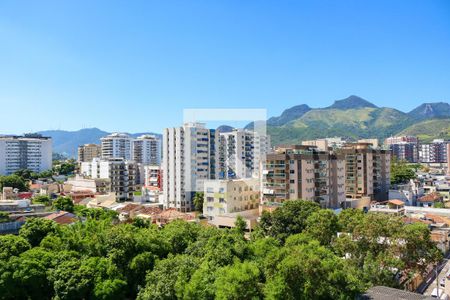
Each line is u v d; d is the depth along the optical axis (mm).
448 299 60656
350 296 50344
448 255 92188
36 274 58219
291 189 119188
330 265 51219
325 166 128000
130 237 66750
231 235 68125
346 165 155500
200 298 51719
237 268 53281
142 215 122500
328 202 129375
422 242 61344
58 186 184000
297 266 50250
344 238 65562
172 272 57312
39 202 136625
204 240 70062
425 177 190125
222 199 124625
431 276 78562
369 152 153500
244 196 130125
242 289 49969
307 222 81625
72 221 93938
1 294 56938
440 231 97438
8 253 62000
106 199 157250
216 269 56812
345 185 145500
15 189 168000
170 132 158875
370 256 59875
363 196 149000
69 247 67438
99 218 104562
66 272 58531
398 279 62875
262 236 84688
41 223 74125
